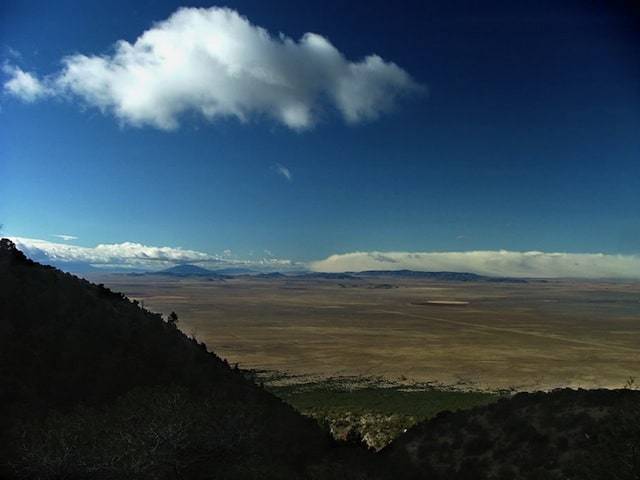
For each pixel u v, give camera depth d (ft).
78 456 89.97
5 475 85.81
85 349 119.24
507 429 105.91
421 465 106.73
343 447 128.36
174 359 132.57
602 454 88.33
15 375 104.58
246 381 147.43
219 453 106.73
